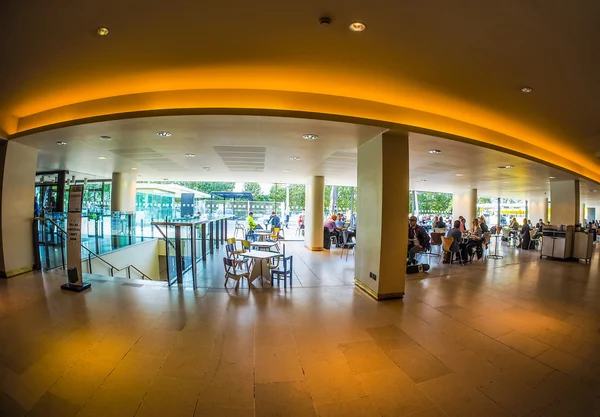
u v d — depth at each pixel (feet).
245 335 11.13
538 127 16.69
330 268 24.29
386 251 15.76
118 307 13.83
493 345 10.75
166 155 21.72
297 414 6.95
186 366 8.91
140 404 7.18
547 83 11.18
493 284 19.77
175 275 20.39
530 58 9.48
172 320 12.43
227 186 107.04
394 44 9.10
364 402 7.43
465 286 19.15
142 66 10.83
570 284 20.01
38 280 17.74
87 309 13.47
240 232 49.06
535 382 8.45
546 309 14.80
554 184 32.01
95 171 32.48
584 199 60.95
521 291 18.10
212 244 29.09
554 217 31.94
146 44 9.28
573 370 9.14
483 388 8.11
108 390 7.70
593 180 31.55
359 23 8.03
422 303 15.43
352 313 13.76
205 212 46.80
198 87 12.78
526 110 14.12
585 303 15.84
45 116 15.55
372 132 14.70
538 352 10.27
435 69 10.63
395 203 15.72
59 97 13.74
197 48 9.59
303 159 22.76
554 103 13.05
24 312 12.96
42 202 34.86
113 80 11.98
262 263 18.92
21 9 7.27
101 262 25.21
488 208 105.81
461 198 53.88
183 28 8.40
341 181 40.19
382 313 13.83
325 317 13.19
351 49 9.52
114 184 32.65
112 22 8.02
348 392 7.82
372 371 8.86
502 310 14.55
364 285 17.49
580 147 21.17
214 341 10.59
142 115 12.53
